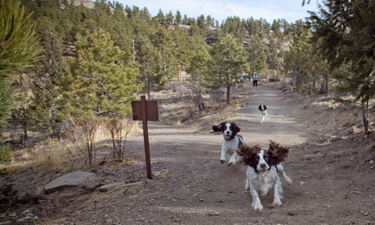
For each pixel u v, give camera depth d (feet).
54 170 34.45
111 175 27.71
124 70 93.30
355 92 24.98
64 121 93.56
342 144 29.68
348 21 24.00
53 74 105.40
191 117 97.76
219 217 14.98
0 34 9.95
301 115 61.11
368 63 20.48
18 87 13.82
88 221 16.58
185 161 30.68
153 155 34.32
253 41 224.74
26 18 10.67
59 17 281.13
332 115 50.24
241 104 90.94
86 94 82.07
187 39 331.36
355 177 18.83
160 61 162.30
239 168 25.57
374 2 20.15
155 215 16.17
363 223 12.17
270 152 15.48
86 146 34.78
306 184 19.20
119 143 34.65
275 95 108.88
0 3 10.07
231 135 24.82
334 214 13.61
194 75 168.66
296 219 13.55
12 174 36.91
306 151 30.40
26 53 10.81
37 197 24.08
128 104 90.58
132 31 282.77
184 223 14.61
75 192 24.98
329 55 25.81
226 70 97.76
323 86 82.12
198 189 20.90
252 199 17.20
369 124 35.76
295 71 111.45
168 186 22.39
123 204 19.03
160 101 152.76
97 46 85.87
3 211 21.91
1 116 13.47
